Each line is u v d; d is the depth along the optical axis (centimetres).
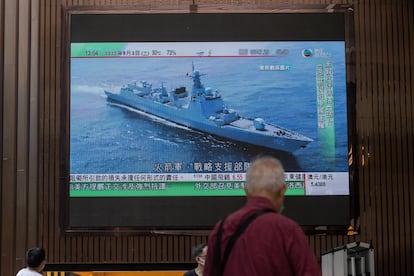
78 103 739
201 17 747
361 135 750
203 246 540
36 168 742
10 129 744
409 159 752
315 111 738
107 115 738
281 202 290
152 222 724
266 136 733
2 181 736
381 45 761
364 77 755
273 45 745
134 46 745
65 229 725
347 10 752
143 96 739
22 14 761
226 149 732
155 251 732
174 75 742
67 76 742
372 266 712
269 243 263
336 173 732
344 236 736
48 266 732
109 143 734
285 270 262
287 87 741
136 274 735
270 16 748
